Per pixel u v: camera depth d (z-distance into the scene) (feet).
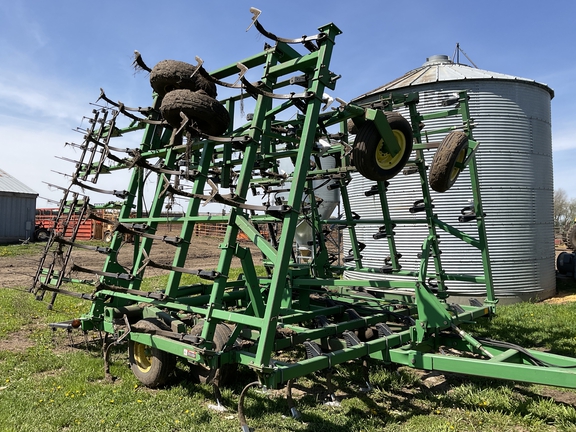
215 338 14.10
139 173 19.52
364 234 37.76
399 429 12.86
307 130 12.42
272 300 11.55
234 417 13.43
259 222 23.88
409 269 34.71
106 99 18.08
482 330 24.71
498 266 33.58
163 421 12.99
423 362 13.60
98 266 52.90
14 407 13.78
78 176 18.42
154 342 14.60
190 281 44.24
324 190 38.11
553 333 24.02
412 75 38.37
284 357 19.60
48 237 18.25
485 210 33.55
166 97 15.08
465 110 19.89
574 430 12.62
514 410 13.99
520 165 34.45
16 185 80.64
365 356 14.57
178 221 16.02
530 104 35.17
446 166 17.11
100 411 13.57
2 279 43.19
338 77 13.35
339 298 22.97
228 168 17.11
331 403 14.61
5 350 19.70
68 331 21.50
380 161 16.56
